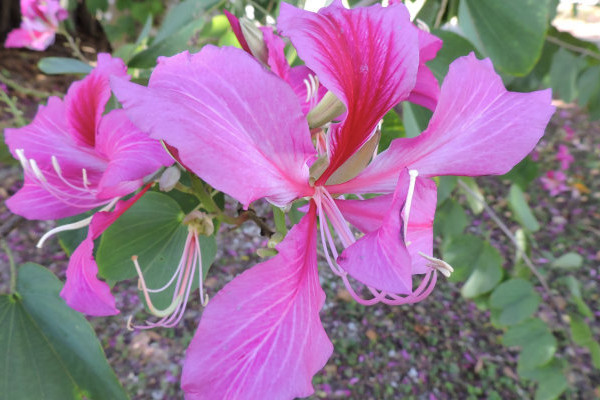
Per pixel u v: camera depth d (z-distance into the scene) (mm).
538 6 275
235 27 157
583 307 399
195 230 160
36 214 168
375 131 138
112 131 140
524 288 398
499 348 1051
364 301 139
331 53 117
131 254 193
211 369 109
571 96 521
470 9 289
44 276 211
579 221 1352
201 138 105
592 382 887
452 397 965
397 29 122
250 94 110
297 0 198
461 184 419
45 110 170
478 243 401
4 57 1586
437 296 1154
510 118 144
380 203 146
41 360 202
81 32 1661
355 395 949
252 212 177
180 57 111
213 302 112
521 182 444
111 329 987
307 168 126
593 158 1560
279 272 120
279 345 115
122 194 147
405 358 1013
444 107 133
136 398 889
